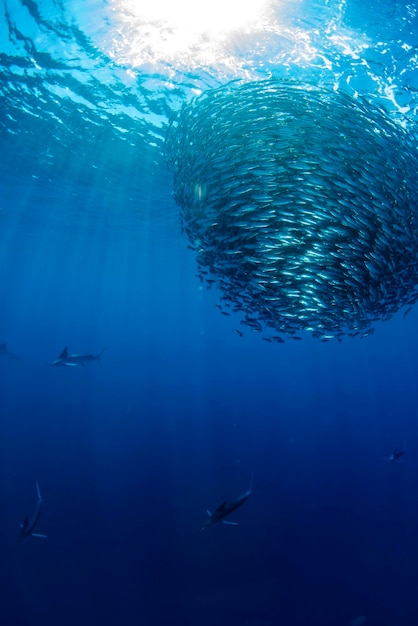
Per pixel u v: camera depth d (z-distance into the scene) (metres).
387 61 9.16
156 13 8.91
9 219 33.16
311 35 8.84
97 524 16.92
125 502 19.03
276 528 16.86
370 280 6.88
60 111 14.53
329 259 6.70
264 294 7.54
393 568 14.70
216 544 15.40
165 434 30.84
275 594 12.95
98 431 30.67
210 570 13.95
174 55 10.33
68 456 24.92
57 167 20.64
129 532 16.36
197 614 12.05
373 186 6.61
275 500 19.64
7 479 21.09
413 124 10.69
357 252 6.60
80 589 12.98
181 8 8.67
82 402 40.69
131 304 115.38
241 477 22.39
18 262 58.84
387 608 12.65
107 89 12.70
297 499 20.02
